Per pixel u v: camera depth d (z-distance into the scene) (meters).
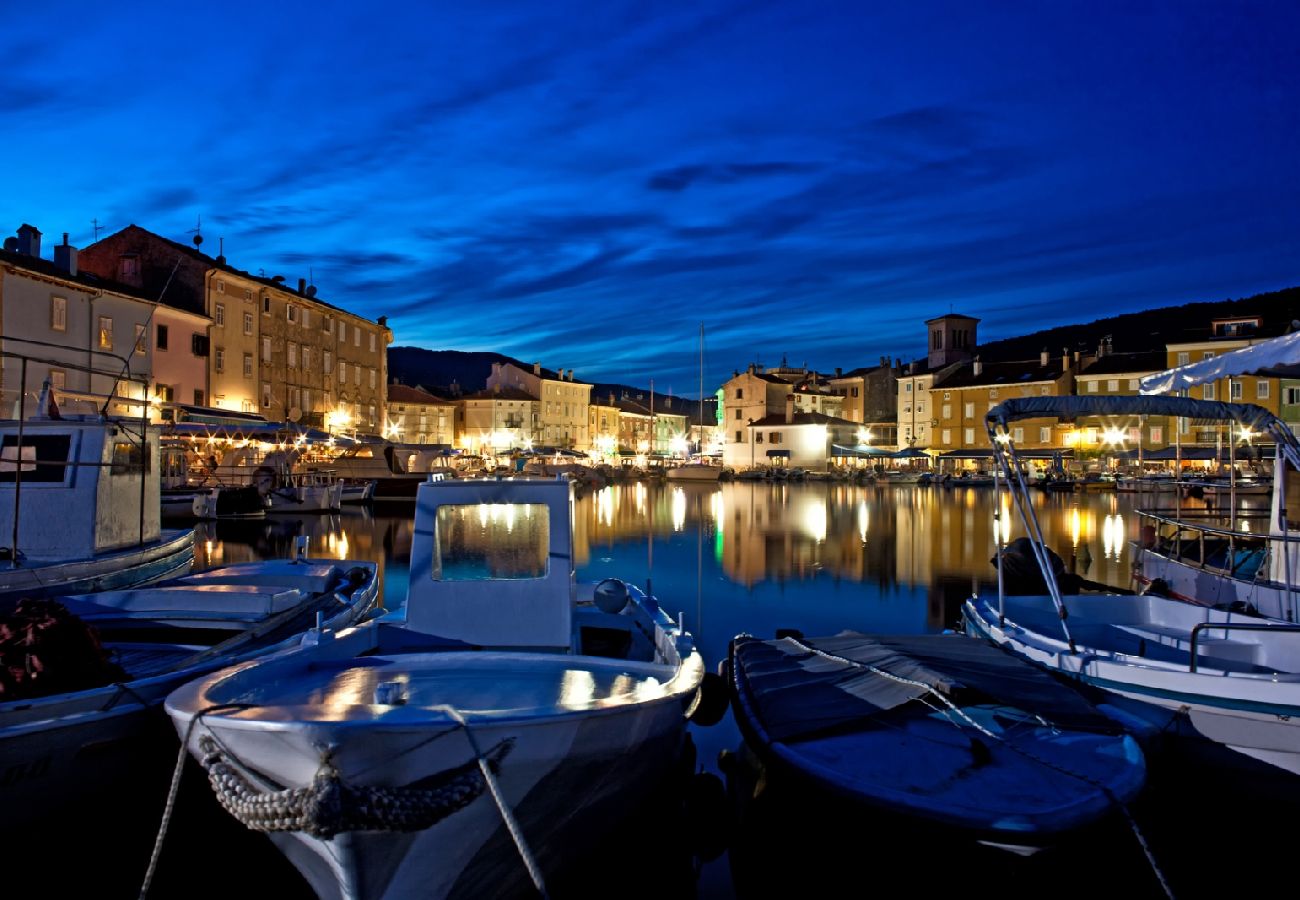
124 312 37.09
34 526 10.41
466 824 5.00
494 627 7.59
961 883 5.65
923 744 6.46
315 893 5.55
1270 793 6.66
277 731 4.64
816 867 6.38
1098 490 60.34
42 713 5.63
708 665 11.96
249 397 46.81
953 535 30.95
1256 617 9.18
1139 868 6.32
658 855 6.94
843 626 14.79
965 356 92.62
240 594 8.55
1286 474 11.17
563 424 103.88
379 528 31.06
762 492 63.41
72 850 6.11
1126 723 7.09
